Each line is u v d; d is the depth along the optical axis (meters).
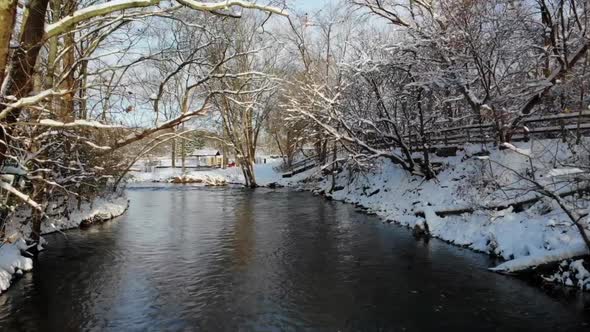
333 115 21.50
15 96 6.07
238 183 43.03
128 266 11.81
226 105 31.33
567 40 15.73
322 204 25.22
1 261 10.44
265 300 9.27
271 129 47.31
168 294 9.66
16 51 6.19
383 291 9.73
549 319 8.12
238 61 22.38
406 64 18.97
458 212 15.54
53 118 8.58
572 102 17.59
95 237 15.49
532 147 15.88
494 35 16.78
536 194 13.01
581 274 9.41
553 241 10.59
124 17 7.49
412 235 15.64
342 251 13.38
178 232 16.50
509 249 11.83
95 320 8.30
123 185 28.09
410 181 21.61
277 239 15.20
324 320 8.25
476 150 19.62
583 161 12.38
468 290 9.69
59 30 6.10
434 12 18.95
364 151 24.86
